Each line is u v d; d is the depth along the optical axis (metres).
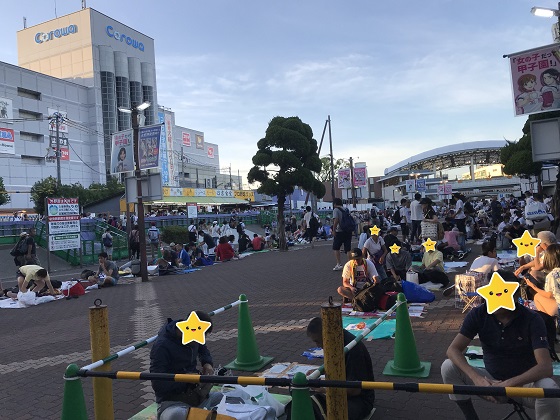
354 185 35.59
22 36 85.19
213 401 4.22
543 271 6.41
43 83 70.19
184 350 3.98
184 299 11.51
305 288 11.52
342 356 3.20
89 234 24.33
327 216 43.25
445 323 7.23
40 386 5.82
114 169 16.64
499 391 2.61
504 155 23.31
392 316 7.76
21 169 64.12
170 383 3.86
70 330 8.97
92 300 12.43
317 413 3.62
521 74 10.37
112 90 81.88
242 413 3.93
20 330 9.38
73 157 73.56
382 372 5.37
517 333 3.37
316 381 2.93
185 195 49.72
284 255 21.47
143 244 15.95
